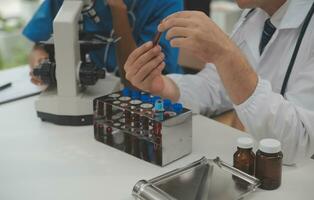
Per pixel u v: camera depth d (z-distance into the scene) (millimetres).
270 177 846
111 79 1316
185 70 1828
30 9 2807
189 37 872
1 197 830
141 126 967
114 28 1516
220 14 3275
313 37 1046
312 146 956
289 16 1097
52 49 1190
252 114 936
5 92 1388
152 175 908
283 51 1151
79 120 1162
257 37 1249
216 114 1424
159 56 1088
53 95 1177
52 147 1040
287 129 933
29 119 1210
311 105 996
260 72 1194
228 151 1016
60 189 855
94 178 896
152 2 1591
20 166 948
